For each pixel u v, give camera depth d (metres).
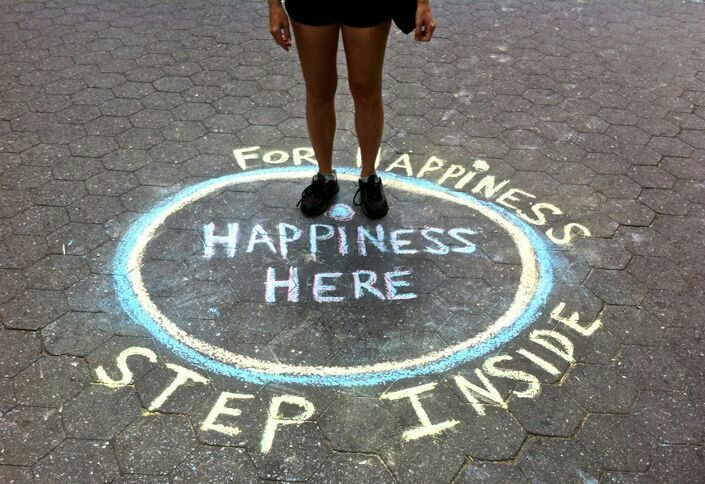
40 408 2.35
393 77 4.91
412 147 4.04
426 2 2.78
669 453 2.27
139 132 4.09
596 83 4.89
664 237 3.32
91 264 3.02
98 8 6.02
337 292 2.92
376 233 3.29
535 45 5.52
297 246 3.19
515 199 3.58
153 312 2.78
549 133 4.21
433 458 2.22
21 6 5.99
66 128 4.10
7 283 2.89
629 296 2.94
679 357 2.63
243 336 2.68
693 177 3.80
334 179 3.46
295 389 2.46
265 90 4.67
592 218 3.45
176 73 4.86
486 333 2.73
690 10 6.36
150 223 3.31
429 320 2.79
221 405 2.39
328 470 2.18
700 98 4.71
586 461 2.23
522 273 3.06
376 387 2.47
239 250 3.15
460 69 5.06
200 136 4.08
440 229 3.34
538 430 2.33
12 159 3.77
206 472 2.16
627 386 2.50
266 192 3.58
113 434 2.27
